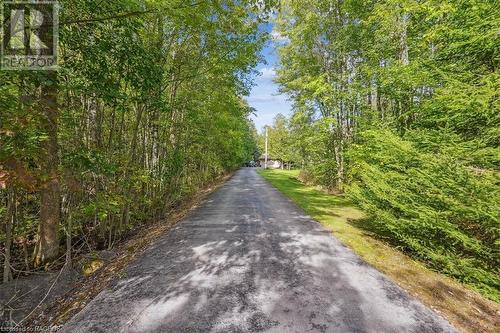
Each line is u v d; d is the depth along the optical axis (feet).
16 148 10.00
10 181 9.04
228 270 14.66
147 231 24.47
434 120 17.42
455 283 14.08
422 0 23.06
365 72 35.99
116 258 17.15
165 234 21.77
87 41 14.26
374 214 20.40
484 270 13.57
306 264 15.66
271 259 16.37
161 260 16.12
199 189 56.95
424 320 10.30
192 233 22.04
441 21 21.70
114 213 20.54
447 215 14.73
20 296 12.01
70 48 14.14
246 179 83.66
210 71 32.45
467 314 11.02
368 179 19.85
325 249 18.33
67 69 14.26
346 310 10.85
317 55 50.88
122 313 10.47
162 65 24.21
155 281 13.30
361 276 14.17
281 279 13.62
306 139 52.39
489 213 12.80
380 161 20.16
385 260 16.66
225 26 27.89
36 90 13.19
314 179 62.54
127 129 28.27
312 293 12.22
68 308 10.98
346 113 45.75
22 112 9.93
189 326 9.64
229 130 58.23
